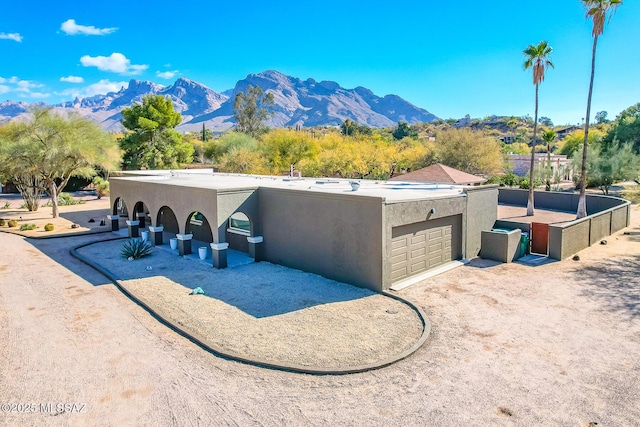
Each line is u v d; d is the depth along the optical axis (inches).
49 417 276.7
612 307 466.0
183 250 714.8
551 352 363.6
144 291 531.8
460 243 674.8
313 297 508.7
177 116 2048.5
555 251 679.1
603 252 729.6
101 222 1063.6
